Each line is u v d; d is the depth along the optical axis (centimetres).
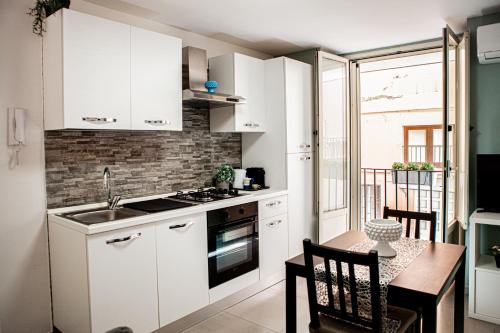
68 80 227
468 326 274
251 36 371
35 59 246
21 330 243
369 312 175
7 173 236
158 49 278
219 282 292
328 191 439
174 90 290
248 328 276
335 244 234
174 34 339
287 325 209
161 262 248
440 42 382
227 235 300
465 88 328
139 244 235
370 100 808
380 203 669
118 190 296
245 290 330
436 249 221
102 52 243
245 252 319
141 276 236
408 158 782
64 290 238
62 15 224
